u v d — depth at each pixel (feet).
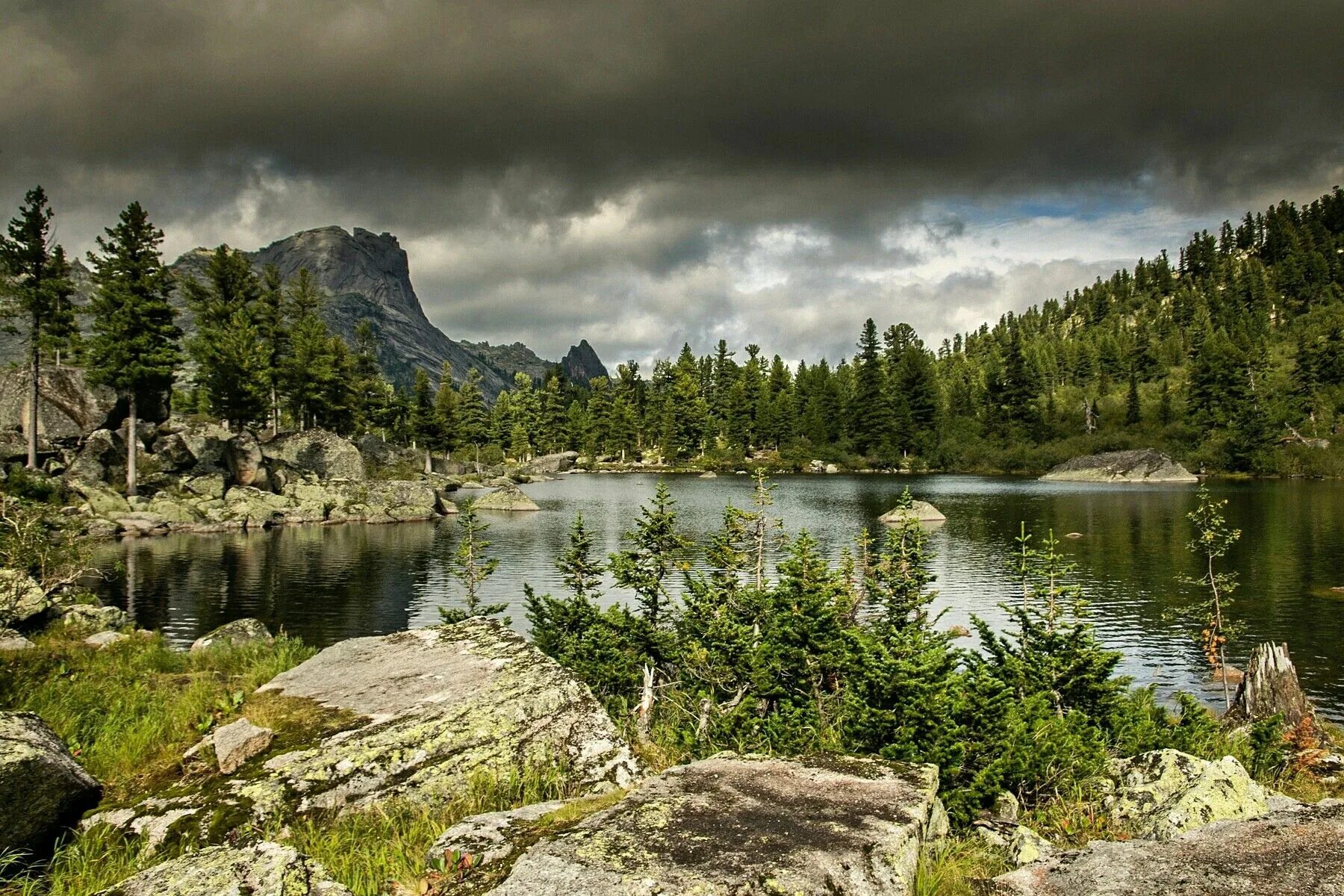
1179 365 514.68
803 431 454.81
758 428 453.58
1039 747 27.68
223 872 14.39
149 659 43.62
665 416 482.28
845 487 306.35
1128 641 81.61
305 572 124.16
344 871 17.78
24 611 55.01
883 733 27.99
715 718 36.52
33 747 19.57
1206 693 66.74
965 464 418.51
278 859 14.85
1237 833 16.06
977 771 26.25
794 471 427.33
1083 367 547.08
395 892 16.25
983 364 638.12
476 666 30.68
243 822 20.70
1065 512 200.85
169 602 100.99
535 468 447.83
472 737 25.09
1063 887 15.33
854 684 33.86
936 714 26.94
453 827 17.94
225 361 224.33
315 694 29.07
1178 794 23.84
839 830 15.67
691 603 47.01
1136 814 24.38
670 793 17.75
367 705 27.68
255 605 99.40
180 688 36.42
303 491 212.23
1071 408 450.30
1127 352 540.11
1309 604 94.68
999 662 41.32
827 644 36.11
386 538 170.09
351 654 33.55
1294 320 549.13
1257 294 581.94
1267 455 322.55
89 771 24.16
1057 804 26.45
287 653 45.11
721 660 39.34
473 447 477.36
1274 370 432.66
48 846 19.63
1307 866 14.19
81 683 34.81
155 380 183.93
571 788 24.27
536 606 56.44
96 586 110.52
